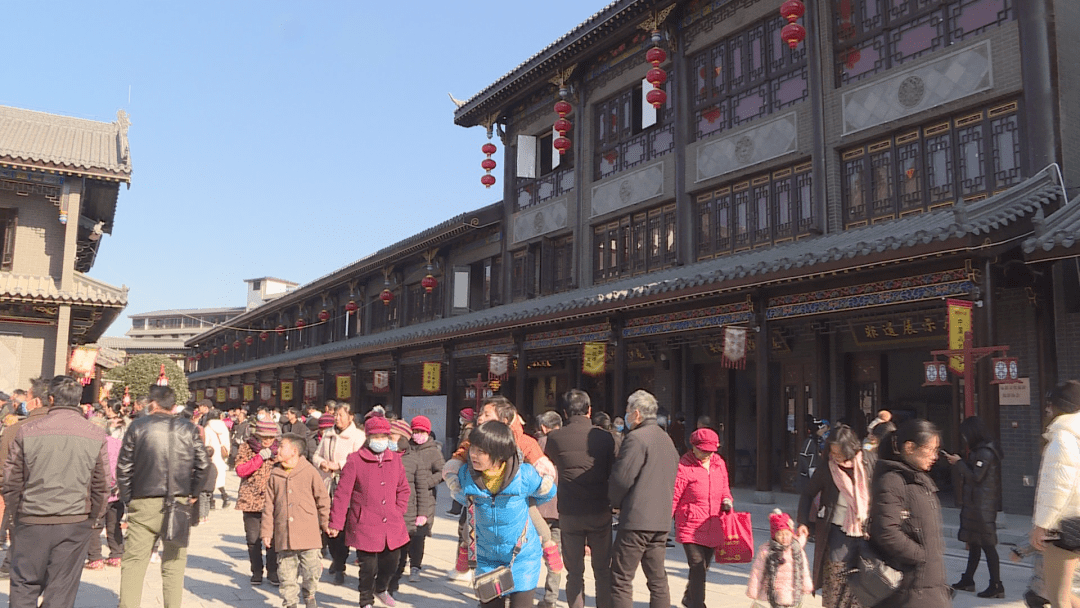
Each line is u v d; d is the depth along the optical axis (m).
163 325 107.31
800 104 16.66
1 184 21.39
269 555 8.34
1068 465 4.68
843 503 6.25
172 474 6.34
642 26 19.91
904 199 14.84
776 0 17.33
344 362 34.38
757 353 14.45
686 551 6.68
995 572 7.75
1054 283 12.58
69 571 5.90
